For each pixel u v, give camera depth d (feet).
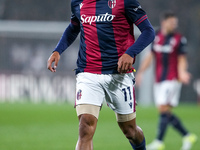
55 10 281.13
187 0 305.12
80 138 48.80
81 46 52.60
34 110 165.89
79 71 52.21
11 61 210.59
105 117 147.74
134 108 53.36
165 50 93.40
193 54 285.23
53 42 215.10
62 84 203.10
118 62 48.75
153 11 303.48
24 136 98.17
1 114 149.59
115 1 49.88
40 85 203.31
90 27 50.90
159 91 92.79
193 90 246.06
